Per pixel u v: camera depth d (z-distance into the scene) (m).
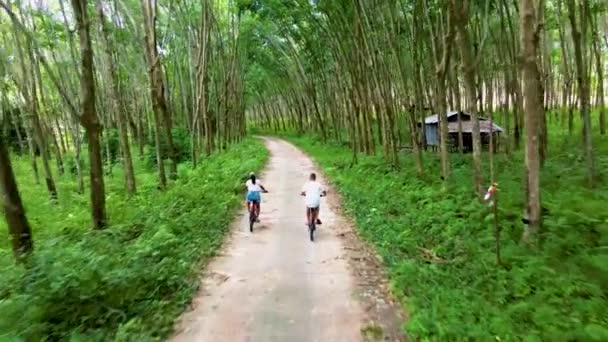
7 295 7.07
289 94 65.06
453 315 6.22
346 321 6.63
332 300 7.38
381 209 13.12
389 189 15.91
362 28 20.75
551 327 5.65
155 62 19.22
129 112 42.00
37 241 11.34
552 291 6.77
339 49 29.16
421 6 17.75
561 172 16.50
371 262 9.18
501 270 7.80
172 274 8.15
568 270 7.52
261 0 25.73
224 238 11.39
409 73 31.11
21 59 20.53
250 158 27.97
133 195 17.92
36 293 6.66
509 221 10.70
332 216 13.59
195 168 25.39
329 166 24.84
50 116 37.25
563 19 27.39
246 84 69.31
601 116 28.03
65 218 15.71
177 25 32.81
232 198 15.61
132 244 10.20
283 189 18.91
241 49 43.50
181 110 43.12
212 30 34.25
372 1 19.59
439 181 16.59
